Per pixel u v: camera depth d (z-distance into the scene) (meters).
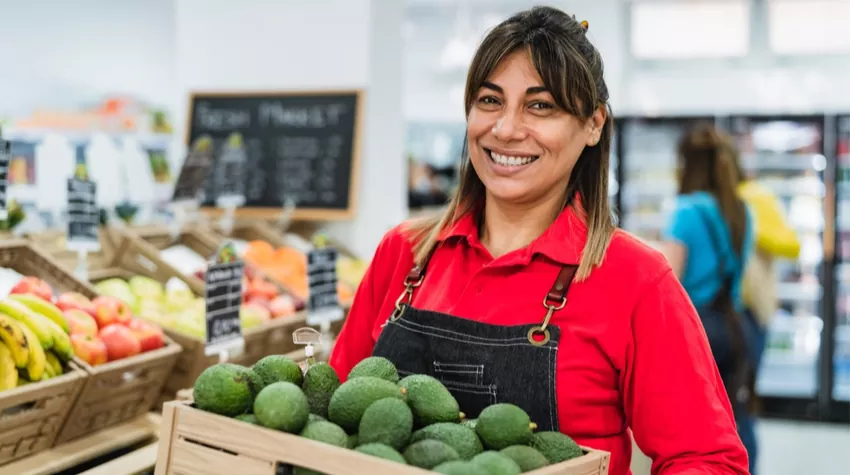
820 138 6.40
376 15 4.04
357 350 1.83
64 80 6.69
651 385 1.46
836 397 6.43
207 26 4.24
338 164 4.03
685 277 3.96
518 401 1.45
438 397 1.31
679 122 6.81
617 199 6.98
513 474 1.12
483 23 8.63
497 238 1.65
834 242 6.34
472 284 1.59
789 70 7.12
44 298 2.16
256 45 4.18
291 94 4.11
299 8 4.09
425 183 8.36
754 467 4.20
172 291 2.81
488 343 1.49
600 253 1.51
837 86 7.03
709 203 3.94
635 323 1.48
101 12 6.96
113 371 2.07
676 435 1.44
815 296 6.66
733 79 7.21
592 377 1.49
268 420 1.21
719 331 3.90
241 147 3.77
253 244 3.49
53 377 1.94
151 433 2.17
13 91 6.32
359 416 1.27
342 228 4.09
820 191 6.41
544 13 1.53
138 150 3.31
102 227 2.98
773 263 4.48
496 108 1.53
